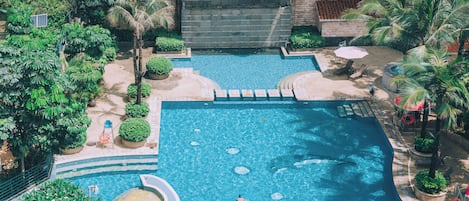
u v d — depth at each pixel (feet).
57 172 115.44
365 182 117.60
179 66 167.12
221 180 117.60
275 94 148.46
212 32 178.81
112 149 121.60
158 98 145.48
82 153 119.24
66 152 118.11
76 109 107.86
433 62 105.29
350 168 122.21
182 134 134.00
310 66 167.94
